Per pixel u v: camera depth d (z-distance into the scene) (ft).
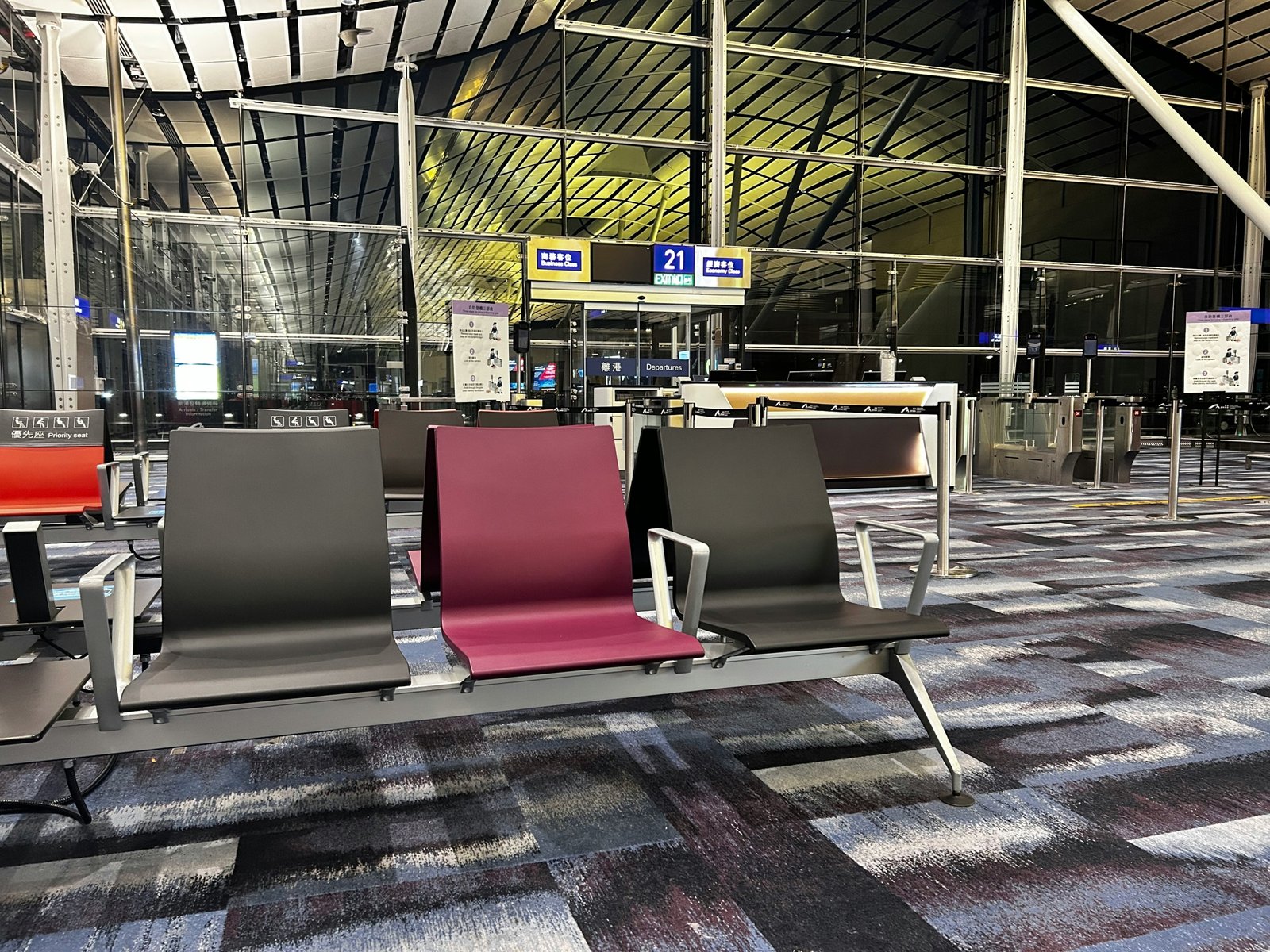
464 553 6.83
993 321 45.93
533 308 41.65
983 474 34.99
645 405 14.79
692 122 41.24
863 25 42.06
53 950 4.69
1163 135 49.42
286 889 5.32
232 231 36.24
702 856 5.74
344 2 34.06
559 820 6.25
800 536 7.77
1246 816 6.30
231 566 6.23
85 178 34.73
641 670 6.08
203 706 5.14
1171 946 4.77
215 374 34.86
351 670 5.52
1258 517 22.44
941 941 4.82
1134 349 49.73
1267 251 51.49
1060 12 41.83
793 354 44.62
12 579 6.33
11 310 27.45
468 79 41.68
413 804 6.49
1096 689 9.07
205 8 33.76
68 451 13.12
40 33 27.27
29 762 4.92
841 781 6.88
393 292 38.60
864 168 43.34
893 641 6.45
